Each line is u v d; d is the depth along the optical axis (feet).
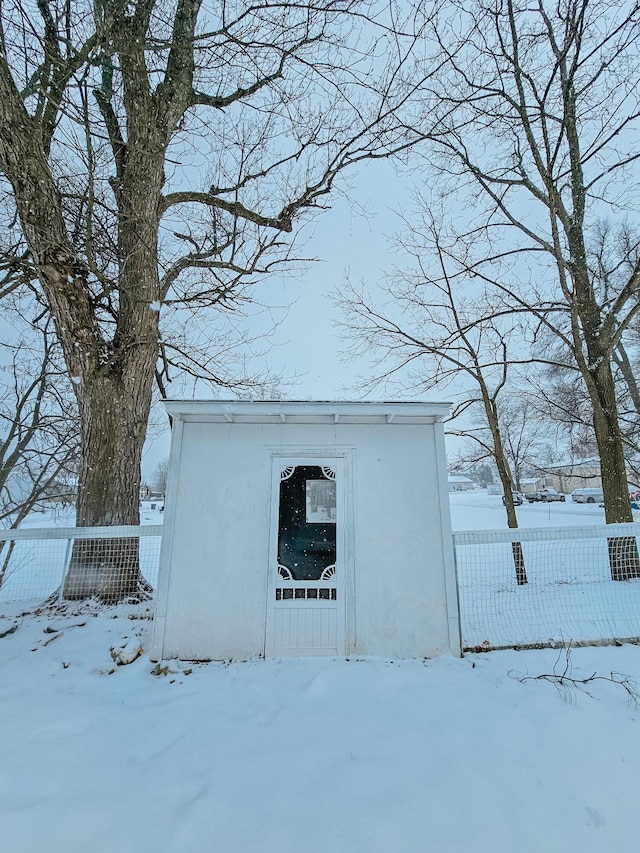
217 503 13.83
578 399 37.09
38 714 9.81
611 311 24.61
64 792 7.31
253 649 13.07
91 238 17.80
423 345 31.71
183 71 20.61
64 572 16.31
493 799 7.30
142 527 15.44
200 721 9.65
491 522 52.29
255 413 13.62
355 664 12.49
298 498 14.01
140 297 18.74
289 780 7.73
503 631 14.80
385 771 7.99
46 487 30.94
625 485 23.22
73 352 17.43
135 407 18.19
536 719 9.70
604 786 7.64
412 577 13.60
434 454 14.40
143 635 13.82
